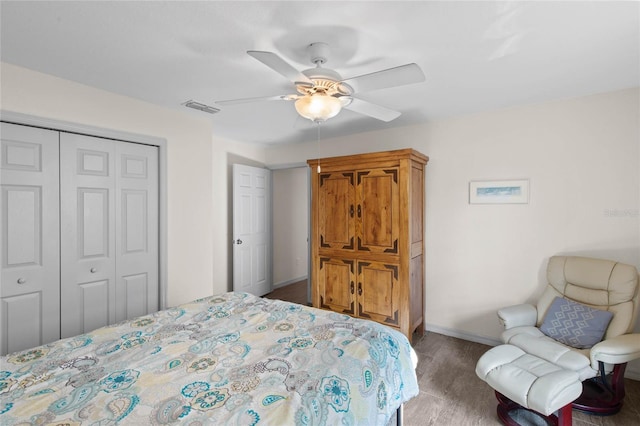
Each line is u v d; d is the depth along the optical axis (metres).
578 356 1.94
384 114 2.12
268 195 4.83
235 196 4.23
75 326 2.36
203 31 1.63
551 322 2.36
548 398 1.64
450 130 3.22
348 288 3.34
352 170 3.29
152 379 1.24
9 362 1.36
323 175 3.49
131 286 2.68
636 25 1.56
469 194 3.12
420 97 2.62
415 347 3.02
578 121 2.61
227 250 4.33
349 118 3.21
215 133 3.91
